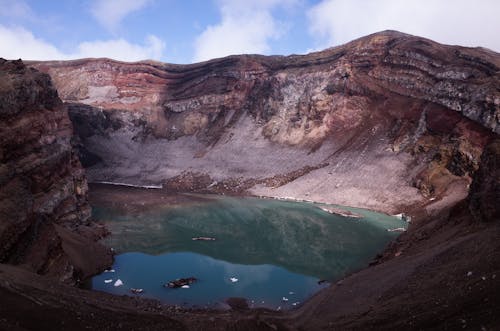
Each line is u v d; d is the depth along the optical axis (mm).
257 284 35406
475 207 29484
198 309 28812
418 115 81188
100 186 91625
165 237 51094
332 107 98000
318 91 101750
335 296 27562
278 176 88312
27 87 39250
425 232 39562
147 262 40750
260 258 43344
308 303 29359
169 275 37062
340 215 64562
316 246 48125
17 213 27453
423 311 16859
